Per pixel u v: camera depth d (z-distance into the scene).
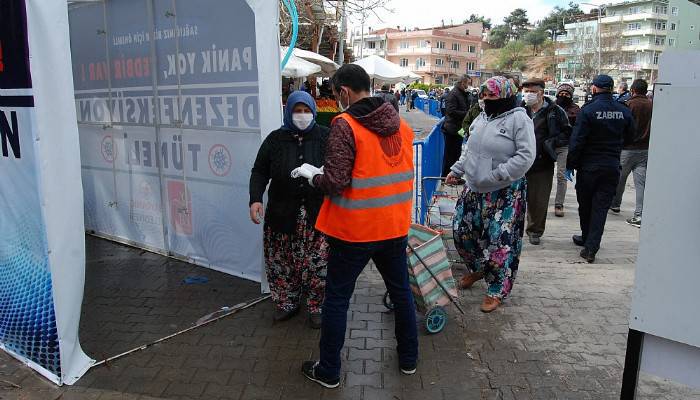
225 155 4.77
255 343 3.74
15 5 2.82
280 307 4.05
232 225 4.89
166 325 4.01
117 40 5.45
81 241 3.18
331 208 2.98
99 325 4.00
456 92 8.93
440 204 6.07
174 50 4.95
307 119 3.73
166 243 5.56
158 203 5.53
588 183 5.40
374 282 4.86
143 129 5.46
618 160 5.30
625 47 91.94
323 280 3.87
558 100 7.51
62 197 3.02
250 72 4.41
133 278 4.96
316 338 3.81
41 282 3.14
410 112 39.91
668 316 2.12
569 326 4.01
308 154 3.78
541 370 3.40
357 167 2.87
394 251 3.12
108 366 3.42
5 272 3.41
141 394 3.12
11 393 3.12
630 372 2.28
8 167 3.15
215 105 4.74
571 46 94.25
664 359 2.21
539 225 6.07
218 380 3.27
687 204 2.00
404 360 3.31
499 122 4.03
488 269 4.25
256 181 3.82
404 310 3.24
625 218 7.55
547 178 5.92
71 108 3.00
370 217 2.93
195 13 4.69
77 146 3.06
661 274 2.11
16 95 2.94
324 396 3.11
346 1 12.71
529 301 4.47
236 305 4.34
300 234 3.86
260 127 4.31
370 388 3.19
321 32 13.61
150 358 3.53
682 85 1.95
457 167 4.56
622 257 5.66
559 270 5.24
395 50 103.25
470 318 4.15
